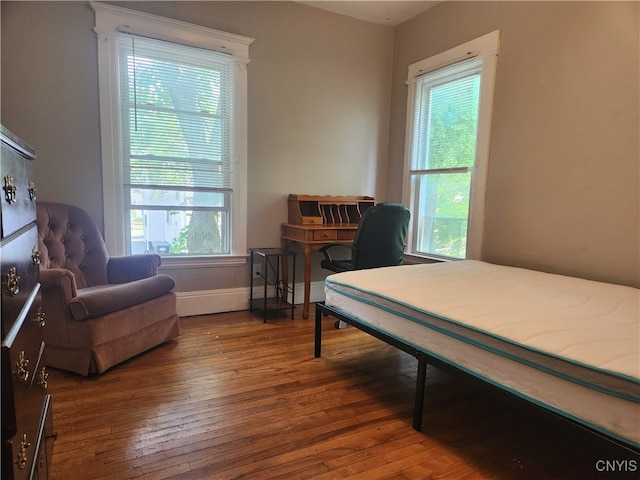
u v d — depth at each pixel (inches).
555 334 51.1
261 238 138.1
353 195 154.5
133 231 119.4
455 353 60.3
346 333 115.1
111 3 108.0
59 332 82.3
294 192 142.4
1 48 97.8
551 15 100.7
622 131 87.7
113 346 85.3
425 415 71.1
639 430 40.1
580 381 44.5
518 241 111.2
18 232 37.4
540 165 104.7
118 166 113.7
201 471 54.4
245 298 137.3
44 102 103.4
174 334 103.8
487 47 116.5
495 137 116.2
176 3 116.6
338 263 125.6
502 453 60.0
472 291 73.6
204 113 124.6
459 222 131.6
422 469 55.9
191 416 68.4
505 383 53.2
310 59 139.9
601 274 92.7
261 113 133.1
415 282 80.7
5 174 32.8
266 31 131.0
